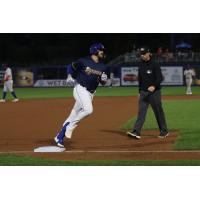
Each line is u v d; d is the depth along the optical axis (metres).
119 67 58.50
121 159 12.77
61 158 13.02
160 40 75.69
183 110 25.45
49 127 19.72
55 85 60.56
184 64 57.59
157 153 13.39
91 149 14.35
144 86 16.16
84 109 14.37
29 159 12.88
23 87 60.88
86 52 76.69
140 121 16.19
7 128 19.53
